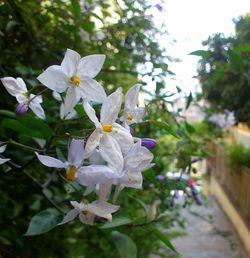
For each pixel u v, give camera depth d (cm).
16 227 22
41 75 10
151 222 16
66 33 24
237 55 23
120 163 10
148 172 15
